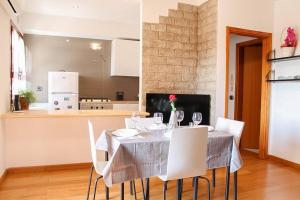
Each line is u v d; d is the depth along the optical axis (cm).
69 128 363
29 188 296
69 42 602
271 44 442
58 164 360
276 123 439
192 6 457
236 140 275
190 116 426
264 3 434
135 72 622
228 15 411
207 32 432
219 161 249
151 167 218
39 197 273
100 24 585
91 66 623
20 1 455
